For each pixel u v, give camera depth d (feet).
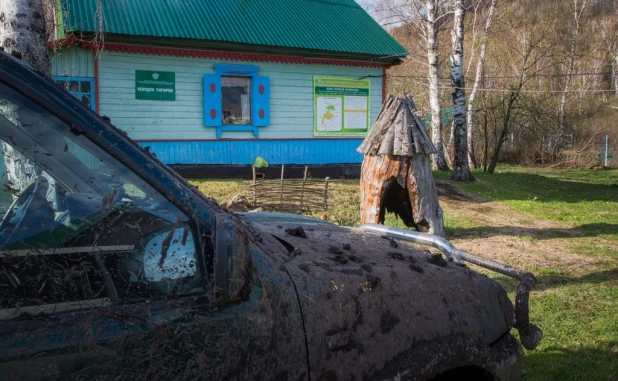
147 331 5.00
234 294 5.21
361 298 6.37
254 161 47.37
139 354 4.91
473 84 103.14
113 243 5.50
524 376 13.78
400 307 6.68
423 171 25.17
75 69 39.45
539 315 18.38
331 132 51.01
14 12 15.48
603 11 126.11
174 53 42.42
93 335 4.81
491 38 89.15
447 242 9.33
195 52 43.39
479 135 109.09
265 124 47.60
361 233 9.48
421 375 6.47
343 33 50.83
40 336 4.66
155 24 41.24
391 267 7.23
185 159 44.55
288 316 5.72
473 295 7.65
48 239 5.44
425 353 6.59
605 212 45.16
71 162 5.51
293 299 5.82
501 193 54.39
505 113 92.68
